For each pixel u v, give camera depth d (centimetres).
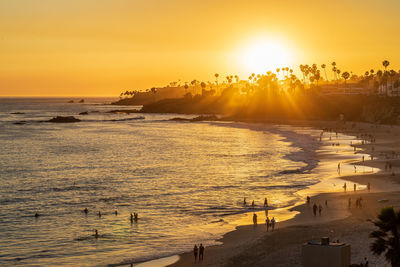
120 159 10588
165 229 4669
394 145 12188
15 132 19188
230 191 6575
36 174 8450
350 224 4372
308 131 18338
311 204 5425
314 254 2861
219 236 4325
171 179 7719
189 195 6356
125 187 7050
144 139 16000
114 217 5225
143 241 4259
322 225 4403
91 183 7438
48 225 4916
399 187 6278
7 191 6812
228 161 9931
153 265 3569
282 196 6119
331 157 10012
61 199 6244
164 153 11719
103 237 4434
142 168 9094
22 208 5719
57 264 3675
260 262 3391
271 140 14938
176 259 3684
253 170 8512
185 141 15100
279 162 9556
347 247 2850
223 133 18388
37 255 3922
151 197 6272
